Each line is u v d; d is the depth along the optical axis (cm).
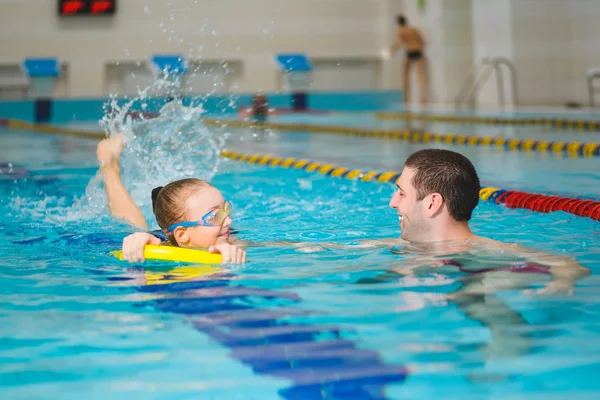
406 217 230
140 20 1404
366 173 464
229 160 560
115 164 325
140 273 205
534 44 1197
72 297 181
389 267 204
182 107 424
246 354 139
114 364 135
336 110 1343
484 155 571
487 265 202
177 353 140
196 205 230
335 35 1485
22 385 126
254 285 190
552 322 154
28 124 1069
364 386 123
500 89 1230
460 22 1334
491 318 157
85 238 261
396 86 1491
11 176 473
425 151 231
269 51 1457
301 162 524
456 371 129
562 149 586
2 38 1364
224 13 1429
